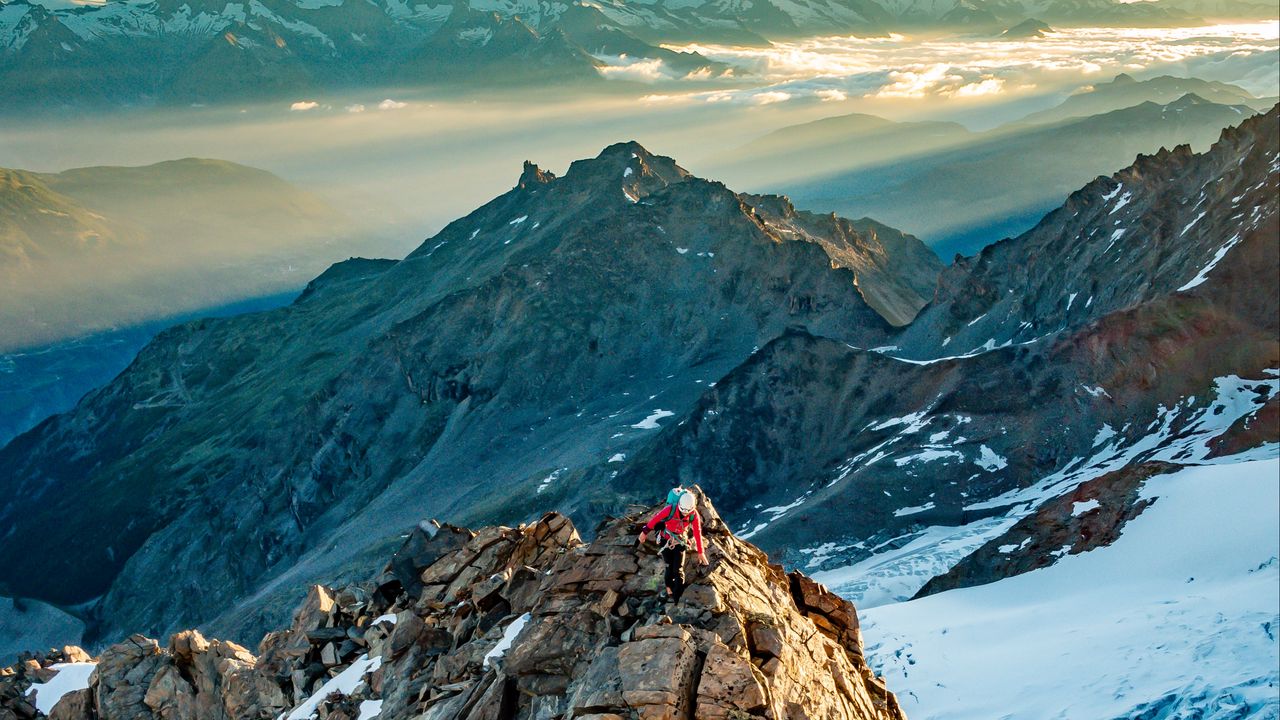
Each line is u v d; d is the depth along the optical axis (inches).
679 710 733.9
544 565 1096.8
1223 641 2052.2
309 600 1403.8
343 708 1112.2
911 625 2615.7
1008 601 2741.1
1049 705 1978.3
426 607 1170.0
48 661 1839.3
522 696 844.6
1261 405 4854.8
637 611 834.8
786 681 781.3
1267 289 5506.9
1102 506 3090.6
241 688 1357.0
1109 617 2370.8
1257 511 2699.3
